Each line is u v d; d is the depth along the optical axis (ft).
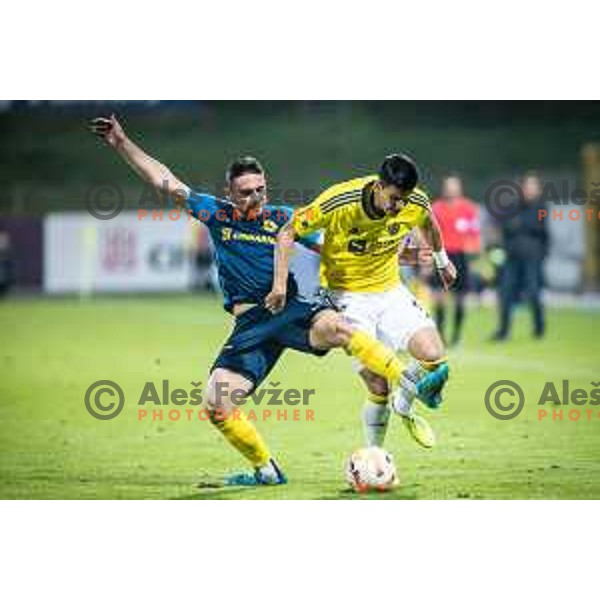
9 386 148.66
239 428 93.56
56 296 289.12
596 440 113.09
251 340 91.40
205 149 344.28
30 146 346.33
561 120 343.05
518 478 97.35
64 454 108.47
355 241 94.02
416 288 207.21
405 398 91.45
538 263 190.80
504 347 182.70
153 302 271.49
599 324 212.84
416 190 94.73
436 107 345.92
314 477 98.22
